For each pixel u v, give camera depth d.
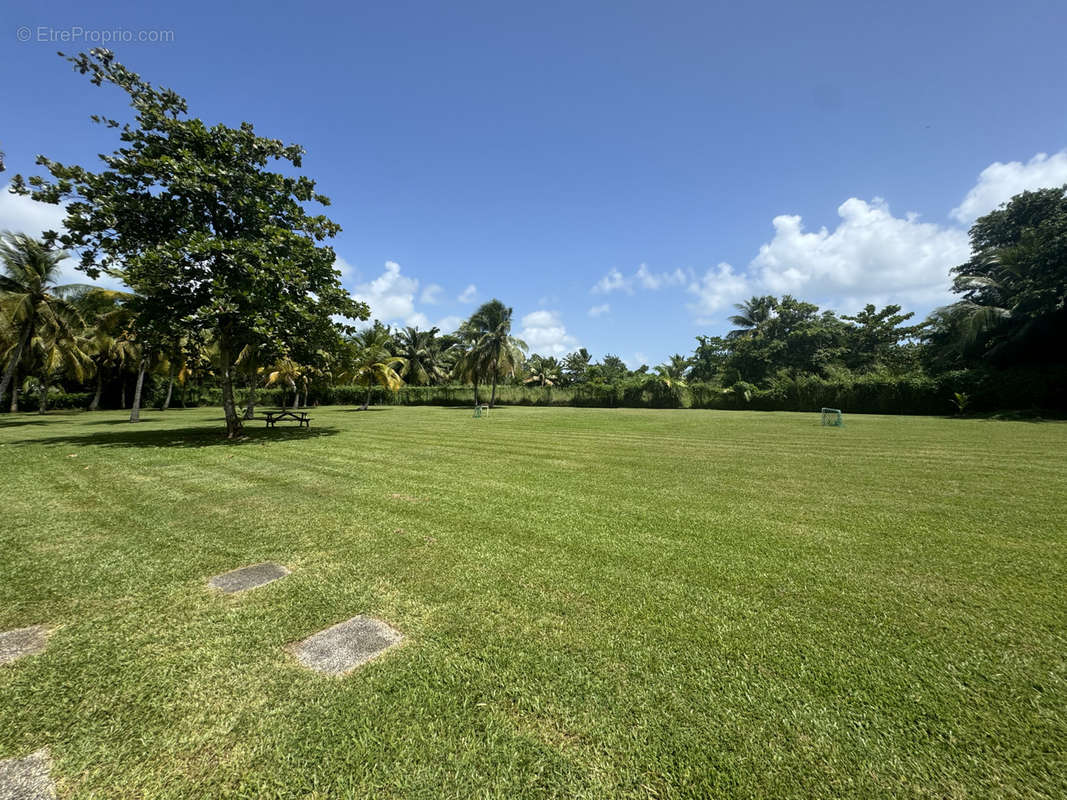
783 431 14.26
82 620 2.69
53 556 3.69
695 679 2.11
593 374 49.28
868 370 31.33
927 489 5.97
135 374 31.64
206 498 5.55
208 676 2.15
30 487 6.12
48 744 1.75
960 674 2.13
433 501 5.41
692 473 7.15
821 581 3.19
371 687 2.06
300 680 2.12
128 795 1.54
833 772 1.61
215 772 1.63
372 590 3.08
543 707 1.93
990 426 15.45
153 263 10.07
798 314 38.09
